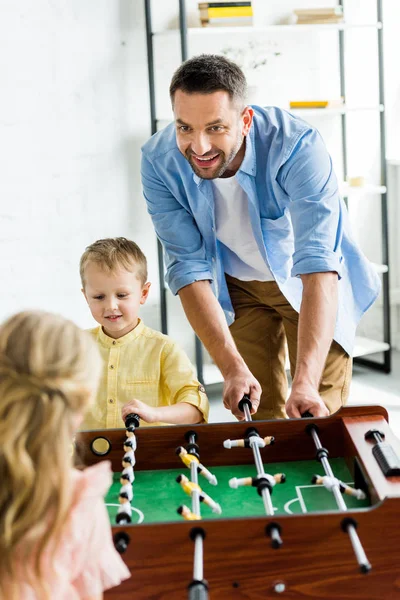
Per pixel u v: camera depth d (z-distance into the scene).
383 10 4.03
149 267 3.80
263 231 2.24
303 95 3.94
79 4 3.47
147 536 1.23
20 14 3.37
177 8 3.65
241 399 1.86
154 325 3.87
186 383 1.96
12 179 3.46
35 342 1.06
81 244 3.63
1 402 1.04
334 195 2.04
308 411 1.74
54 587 1.06
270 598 1.25
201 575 1.15
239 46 3.81
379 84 3.79
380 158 4.03
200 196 2.17
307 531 1.23
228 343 2.06
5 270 3.51
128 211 3.71
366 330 4.24
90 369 1.09
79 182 3.59
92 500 1.12
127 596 1.25
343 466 1.58
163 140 2.17
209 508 1.45
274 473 1.58
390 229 4.25
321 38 3.92
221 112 1.86
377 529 1.24
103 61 3.55
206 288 2.19
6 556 1.04
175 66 3.70
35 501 1.03
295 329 2.43
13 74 3.40
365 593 1.26
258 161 2.10
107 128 3.61
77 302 3.66
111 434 1.63
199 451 1.62
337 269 1.97
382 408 1.62
